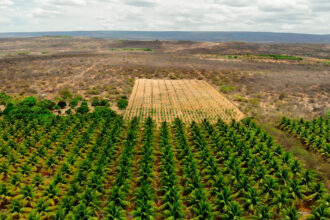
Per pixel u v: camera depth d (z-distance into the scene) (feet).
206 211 82.64
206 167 112.06
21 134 145.69
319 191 95.09
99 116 173.37
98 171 105.40
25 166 109.91
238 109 211.41
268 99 238.07
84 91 260.62
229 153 120.78
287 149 137.39
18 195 92.12
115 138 139.13
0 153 121.29
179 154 124.67
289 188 95.81
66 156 123.24
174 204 85.40
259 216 83.61
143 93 259.80
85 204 87.86
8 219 82.53
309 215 84.64
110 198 90.89
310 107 213.25
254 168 109.91
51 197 92.58
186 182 101.91
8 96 223.71
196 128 151.53
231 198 90.79
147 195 91.76
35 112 181.27
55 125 159.22
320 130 148.05
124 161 114.62
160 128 159.74
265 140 138.21
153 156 120.16
